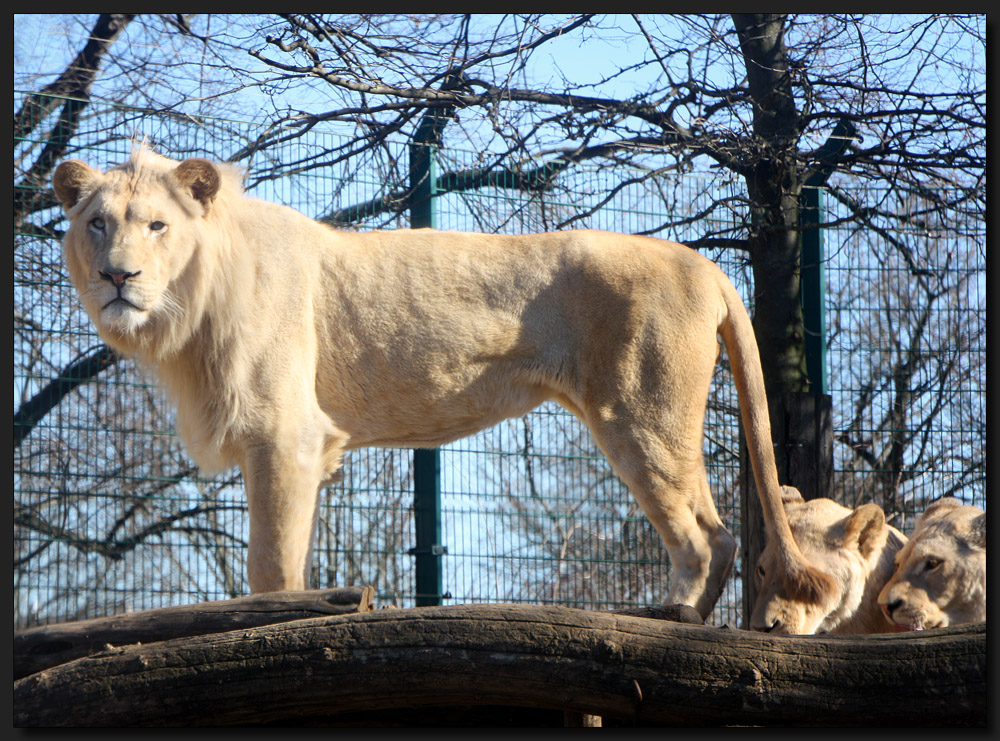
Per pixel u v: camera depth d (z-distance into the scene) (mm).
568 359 7922
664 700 5035
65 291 11492
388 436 8039
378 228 12391
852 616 7730
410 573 11023
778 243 12133
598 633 5121
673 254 8148
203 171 7320
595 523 12273
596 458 11820
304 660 5215
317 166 12320
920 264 13391
